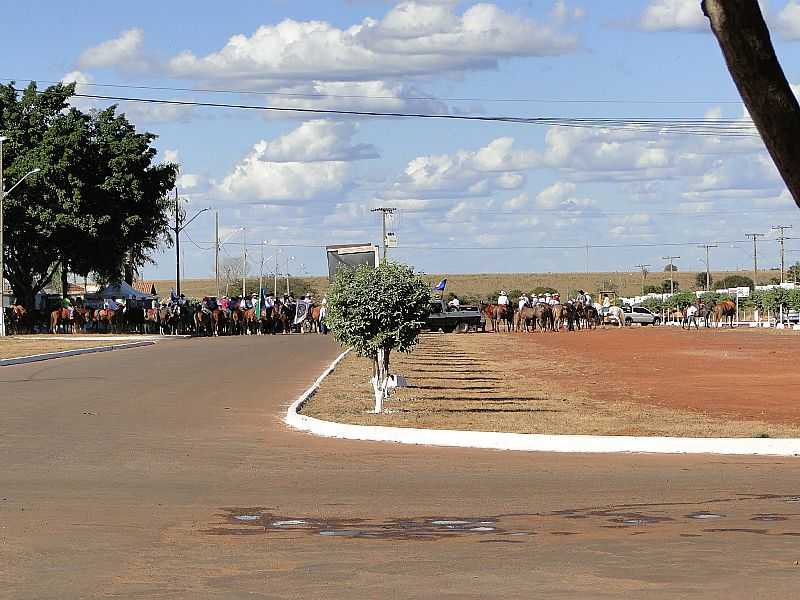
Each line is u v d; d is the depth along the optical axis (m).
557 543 10.39
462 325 74.00
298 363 39.09
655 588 8.49
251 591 8.44
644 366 39.44
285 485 14.07
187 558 9.67
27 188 68.25
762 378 33.53
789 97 5.80
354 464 16.06
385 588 8.53
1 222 60.06
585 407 24.50
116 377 32.12
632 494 13.51
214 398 25.86
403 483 14.31
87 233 68.94
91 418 21.53
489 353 47.94
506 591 8.41
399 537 10.69
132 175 71.50
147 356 43.47
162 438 18.73
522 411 23.48
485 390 29.08
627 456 17.23
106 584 8.66
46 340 57.19
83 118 71.69
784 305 94.12
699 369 37.81
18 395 26.25
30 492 13.26
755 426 20.50
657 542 10.43
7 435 18.86
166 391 27.61
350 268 25.28
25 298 72.69
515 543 10.39
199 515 11.86
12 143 70.25
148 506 12.39
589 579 8.82
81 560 9.57
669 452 17.69
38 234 68.69
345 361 40.06
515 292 184.25
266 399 25.70
